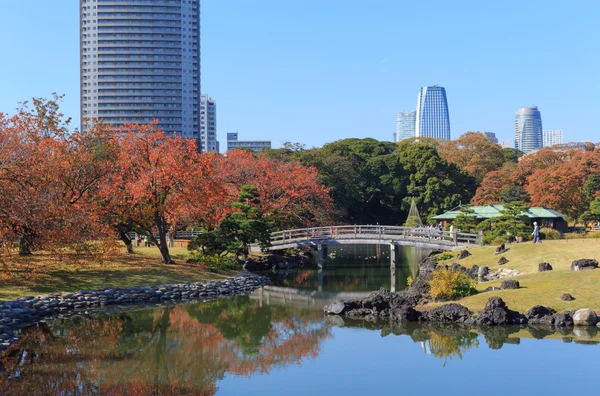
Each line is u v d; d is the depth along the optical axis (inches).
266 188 2324.1
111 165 1526.8
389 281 1798.7
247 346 965.2
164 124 6402.6
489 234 2053.4
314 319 1175.6
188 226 2198.6
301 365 828.6
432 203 3415.4
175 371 810.2
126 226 1690.5
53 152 1408.7
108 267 1486.2
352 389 714.2
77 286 1305.4
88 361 847.7
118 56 6333.7
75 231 1178.6
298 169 2586.1
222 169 2298.2
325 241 2122.3
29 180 1138.0
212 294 1494.8
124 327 1093.8
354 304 1206.3
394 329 1034.1
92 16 6318.9
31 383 733.3
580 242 1601.9
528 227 2041.1
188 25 6491.1
